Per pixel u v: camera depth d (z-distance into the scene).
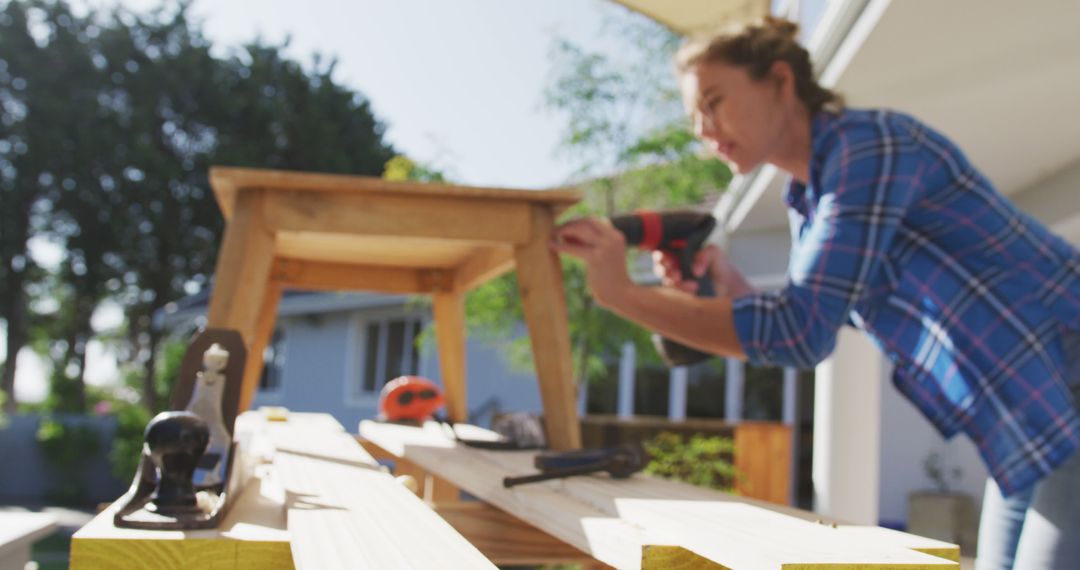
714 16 2.48
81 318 25.09
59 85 22.02
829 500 3.87
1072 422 1.16
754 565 0.63
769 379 10.34
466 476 1.28
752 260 7.26
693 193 6.38
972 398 1.21
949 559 0.72
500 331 7.05
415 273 2.54
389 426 2.34
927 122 3.08
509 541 1.43
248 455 1.11
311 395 15.14
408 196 1.58
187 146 22.95
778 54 1.30
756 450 6.68
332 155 23.03
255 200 1.54
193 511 0.78
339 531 0.70
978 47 2.36
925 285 1.24
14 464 15.59
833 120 1.24
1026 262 1.21
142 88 22.19
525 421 1.76
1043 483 1.18
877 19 2.20
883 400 9.11
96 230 21.84
